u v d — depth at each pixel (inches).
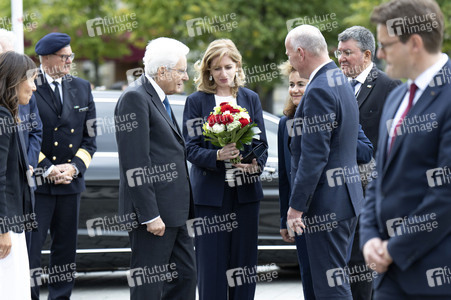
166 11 888.9
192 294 239.0
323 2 860.0
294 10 850.8
